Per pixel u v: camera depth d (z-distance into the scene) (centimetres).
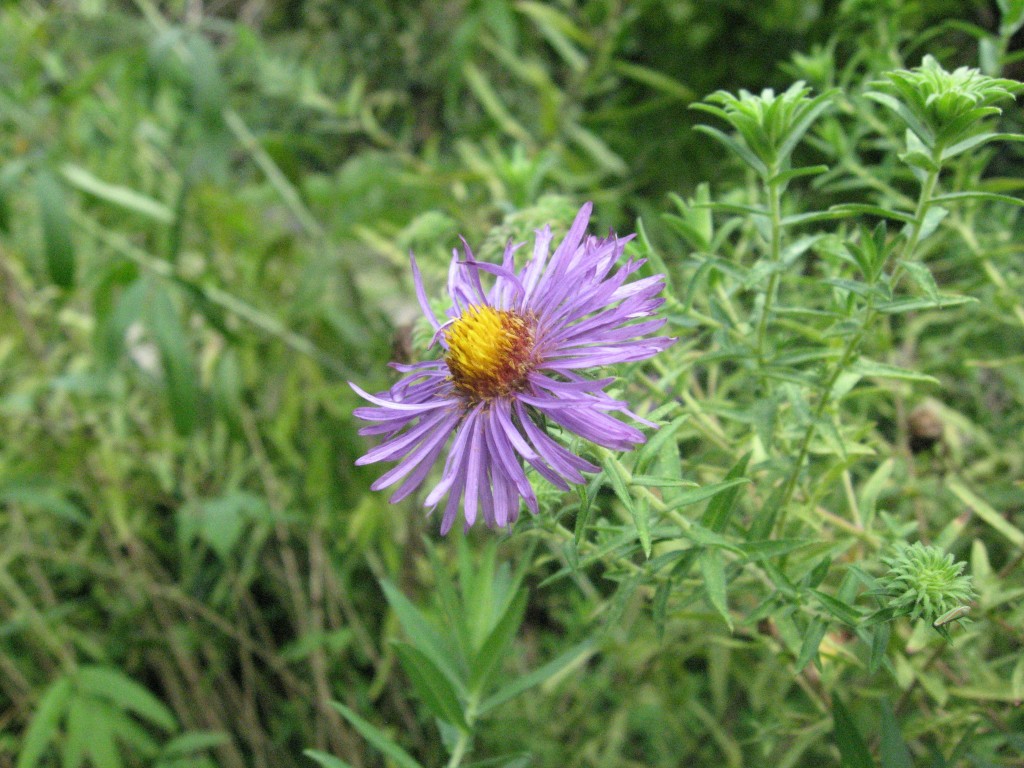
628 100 36
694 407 15
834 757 19
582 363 10
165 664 30
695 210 15
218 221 31
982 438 19
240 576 29
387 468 30
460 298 12
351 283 31
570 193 29
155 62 29
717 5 32
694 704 22
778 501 14
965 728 15
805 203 26
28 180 31
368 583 32
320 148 33
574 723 24
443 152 41
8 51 32
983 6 28
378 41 43
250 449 33
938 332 24
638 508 11
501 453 10
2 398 31
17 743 29
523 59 39
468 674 15
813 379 13
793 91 12
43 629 27
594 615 16
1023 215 21
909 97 12
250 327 32
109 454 29
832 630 14
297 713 29
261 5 43
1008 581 16
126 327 27
